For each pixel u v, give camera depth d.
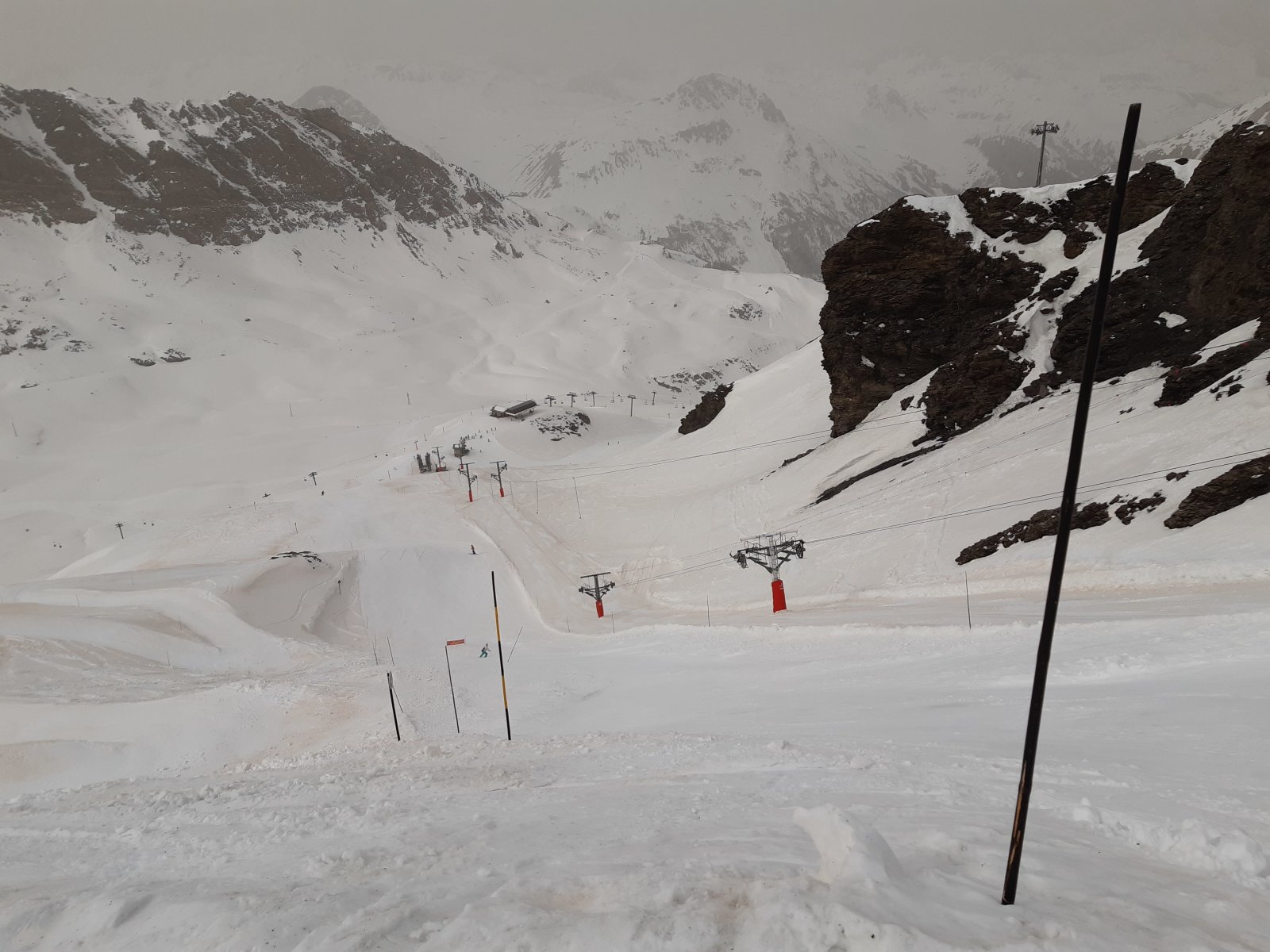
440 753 23.98
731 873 6.23
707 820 9.83
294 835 12.40
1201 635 21.08
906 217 82.56
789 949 4.40
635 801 11.95
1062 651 23.02
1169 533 38.25
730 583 66.56
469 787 15.65
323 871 8.95
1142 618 26.16
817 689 26.34
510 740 25.20
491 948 4.87
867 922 4.40
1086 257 73.31
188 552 105.31
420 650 66.44
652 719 29.09
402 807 13.91
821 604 50.44
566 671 45.03
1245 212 54.97
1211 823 7.57
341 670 54.22
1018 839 4.95
